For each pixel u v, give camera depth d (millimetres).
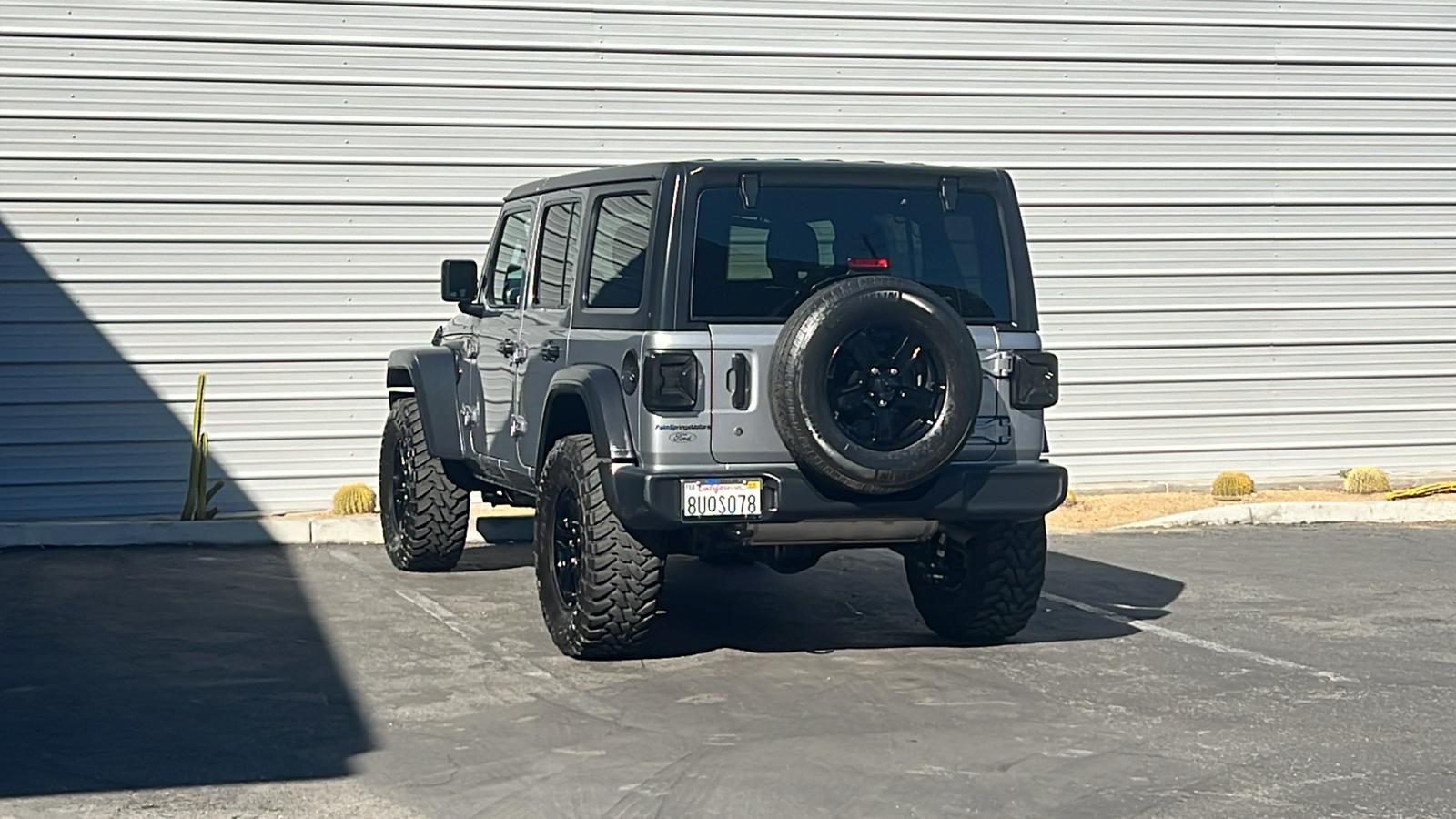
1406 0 14273
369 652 7688
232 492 12422
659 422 6934
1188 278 14031
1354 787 5434
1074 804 5246
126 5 12000
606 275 7609
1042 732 6164
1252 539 11734
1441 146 14414
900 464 6848
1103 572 10195
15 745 5988
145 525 11156
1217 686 6941
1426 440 14531
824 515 7004
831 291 6840
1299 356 14273
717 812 5180
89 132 12000
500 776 5594
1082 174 13781
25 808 5223
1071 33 13680
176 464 12305
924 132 13469
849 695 6777
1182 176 13969
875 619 8656
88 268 12070
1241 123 14055
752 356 6996
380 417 12648
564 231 8266
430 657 7562
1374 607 8922
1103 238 13852
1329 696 6754
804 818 5113
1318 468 14344
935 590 7949
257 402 12430
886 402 6895
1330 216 14266
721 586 9742
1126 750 5906
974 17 13492
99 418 12148
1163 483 14039
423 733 6184
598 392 7195
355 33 12383
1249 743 5992
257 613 8664
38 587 9438
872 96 13352
